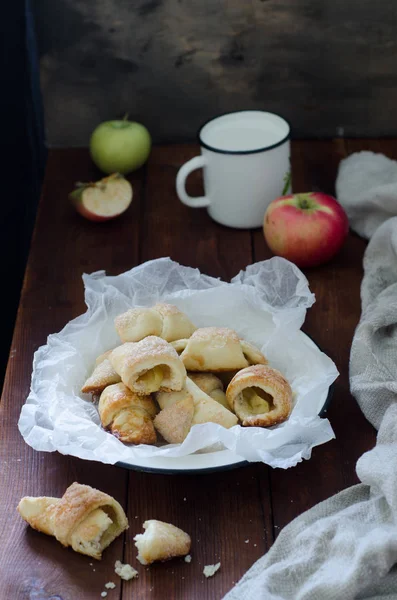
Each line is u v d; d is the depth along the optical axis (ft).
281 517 2.86
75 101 4.38
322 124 4.42
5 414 3.15
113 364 3.05
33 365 3.16
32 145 4.42
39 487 2.94
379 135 4.44
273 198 3.84
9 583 2.72
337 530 2.71
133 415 2.95
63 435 2.91
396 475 2.77
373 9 4.16
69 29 4.22
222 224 3.92
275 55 4.27
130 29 4.22
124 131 4.11
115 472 2.97
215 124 3.92
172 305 3.24
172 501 2.90
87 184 3.93
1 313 4.21
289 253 3.65
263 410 3.03
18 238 4.26
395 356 3.22
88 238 3.90
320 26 4.20
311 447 2.89
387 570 2.62
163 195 4.11
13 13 4.03
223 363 3.09
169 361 2.96
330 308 3.53
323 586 2.60
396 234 3.51
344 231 3.64
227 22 4.20
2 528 2.84
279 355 3.20
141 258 3.79
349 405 3.15
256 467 2.98
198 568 2.75
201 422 2.95
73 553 2.78
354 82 4.32
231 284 3.37
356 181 3.97
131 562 2.76
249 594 2.63
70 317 3.53
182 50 4.26
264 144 3.87
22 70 4.14
